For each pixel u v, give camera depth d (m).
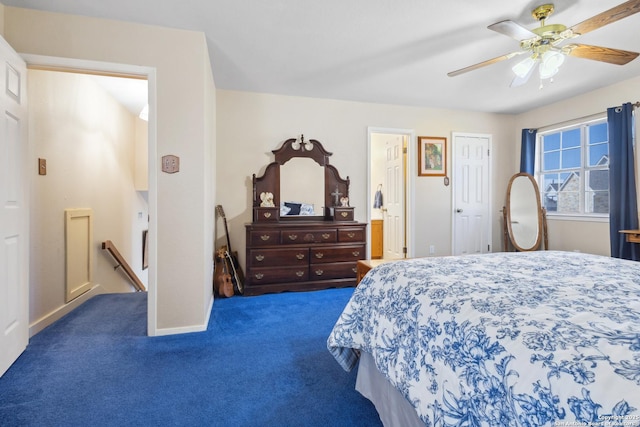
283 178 3.91
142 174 4.79
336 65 3.08
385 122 4.30
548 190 4.41
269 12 2.21
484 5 2.11
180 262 2.42
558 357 0.68
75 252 3.03
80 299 3.10
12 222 1.88
